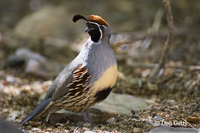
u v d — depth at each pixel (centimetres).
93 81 666
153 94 1004
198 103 764
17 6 2156
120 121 726
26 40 1614
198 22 1587
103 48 681
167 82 1039
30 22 1720
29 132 674
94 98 686
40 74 1215
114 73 692
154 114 759
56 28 1666
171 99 920
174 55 1291
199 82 951
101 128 689
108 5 1823
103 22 689
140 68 1224
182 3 1767
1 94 1004
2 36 1689
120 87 1048
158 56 1316
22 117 823
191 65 1184
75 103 694
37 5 2077
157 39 1455
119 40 1473
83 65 674
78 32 1623
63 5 1903
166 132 627
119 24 1623
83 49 704
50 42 1552
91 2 1897
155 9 1723
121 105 828
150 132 633
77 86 672
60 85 697
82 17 702
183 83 999
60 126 720
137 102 858
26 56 1343
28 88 1067
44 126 730
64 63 1363
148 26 1570
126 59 1312
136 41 1459
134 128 671
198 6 1733
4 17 2020
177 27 1555
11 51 1538
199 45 1338
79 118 761
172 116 741
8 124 640
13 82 1148
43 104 719
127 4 1808
